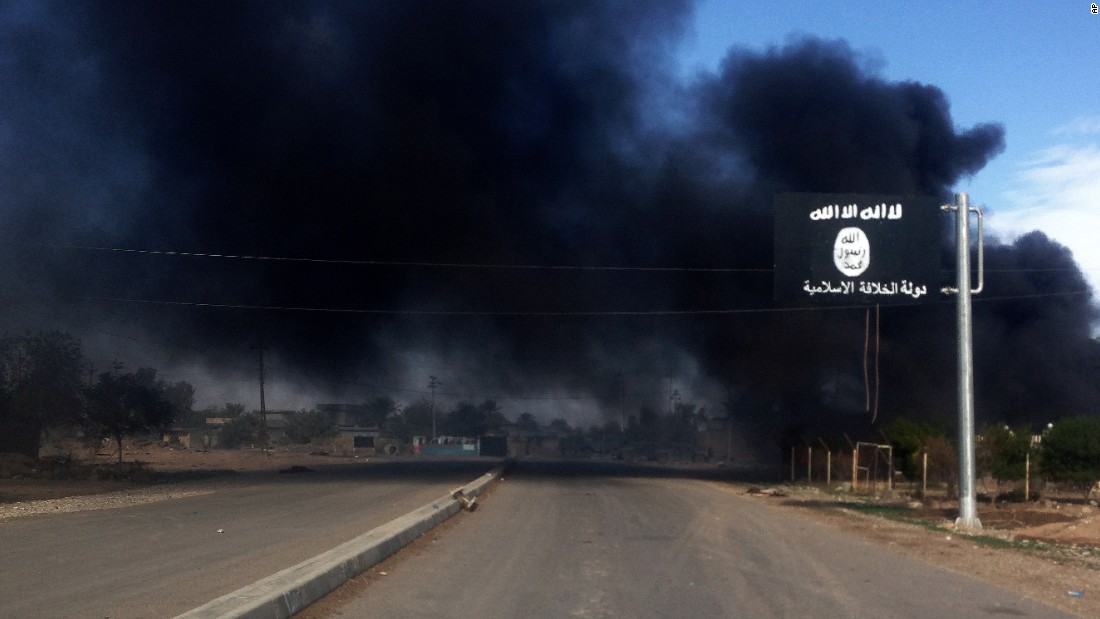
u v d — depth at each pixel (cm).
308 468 5006
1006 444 2791
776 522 2009
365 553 1188
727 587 1099
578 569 1221
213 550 1357
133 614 866
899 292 2119
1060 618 966
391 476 4106
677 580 1144
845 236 2134
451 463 6256
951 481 2873
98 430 4834
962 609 1001
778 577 1188
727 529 1797
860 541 1672
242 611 769
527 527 1773
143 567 1176
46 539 1520
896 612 972
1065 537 1867
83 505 2369
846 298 2133
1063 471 2744
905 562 1382
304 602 913
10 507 2281
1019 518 2234
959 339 2067
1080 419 2789
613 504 2408
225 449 9356
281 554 1305
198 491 3067
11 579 1077
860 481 3772
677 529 1773
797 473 4403
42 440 6512
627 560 1318
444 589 1050
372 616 893
